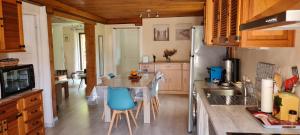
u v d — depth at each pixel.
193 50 3.56
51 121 3.92
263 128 1.49
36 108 3.02
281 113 1.58
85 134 3.59
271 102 1.76
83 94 6.52
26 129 2.80
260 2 1.43
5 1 2.59
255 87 2.39
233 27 1.69
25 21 3.68
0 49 2.51
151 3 4.42
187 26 6.54
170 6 4.79
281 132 1.42
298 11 0.74
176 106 5.11
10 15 2.68
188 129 3.59
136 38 8.55
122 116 4.44
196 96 3.02
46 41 3.84
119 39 8.16
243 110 1.91
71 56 9.42
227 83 3.08
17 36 2.82
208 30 2.91
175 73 6.30
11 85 2.67
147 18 6.74
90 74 6.10
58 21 7.09
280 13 0.78
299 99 1.57
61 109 4.97
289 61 1.71
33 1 3.51
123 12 5.68
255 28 1.04
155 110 4.64
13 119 2.57
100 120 4.23
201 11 5.57
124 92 3.45
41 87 3.87
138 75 4.59
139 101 4.25
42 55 3.84
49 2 3.91
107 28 7.11
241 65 3.03
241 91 2.63
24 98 2.75
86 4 4.52
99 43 6.99
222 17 2.15
